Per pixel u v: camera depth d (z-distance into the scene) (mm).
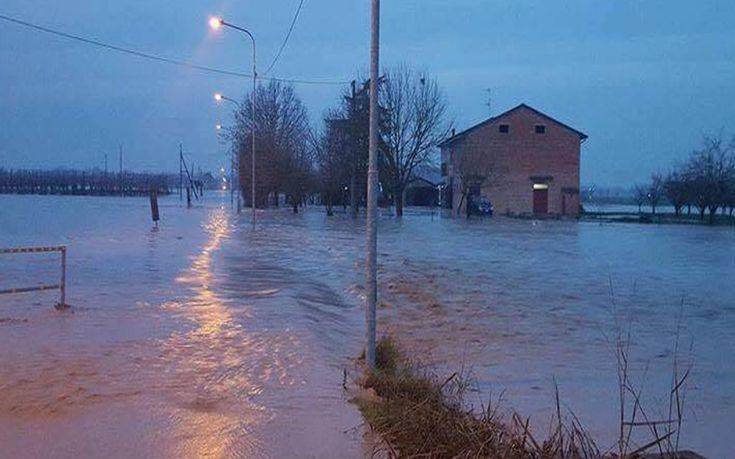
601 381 11750
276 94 81688
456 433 7215
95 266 25188
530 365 12805
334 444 7801
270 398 9547
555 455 6652
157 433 8102
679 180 75750
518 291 22047
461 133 74125
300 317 15703
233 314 15992
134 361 11352
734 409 10281
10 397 9297
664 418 9742
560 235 47188
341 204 83188
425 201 98188
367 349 10586
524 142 74438
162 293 19047
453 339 15070
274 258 29391
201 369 10984
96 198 122438
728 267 29297
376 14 10594
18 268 24438
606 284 23938
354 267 26891
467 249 35781
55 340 12789
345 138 68500
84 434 8031
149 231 43250
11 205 84688
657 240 43719
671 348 14578
